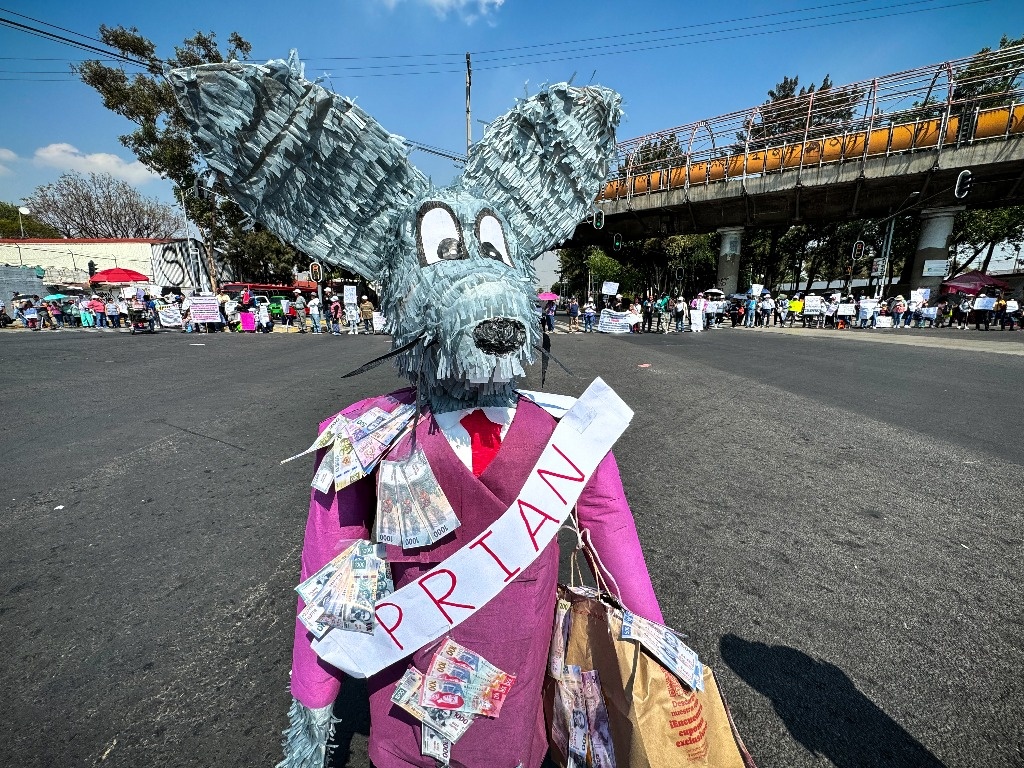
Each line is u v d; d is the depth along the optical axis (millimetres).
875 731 1693
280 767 964
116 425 5250
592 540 1008
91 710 1781
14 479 3809
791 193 20562
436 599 879
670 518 3141
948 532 2963
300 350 12156
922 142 17797
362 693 1902
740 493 3504
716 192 21516
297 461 4191
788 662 1988
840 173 19156
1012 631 2146
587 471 896
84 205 34312
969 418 5375
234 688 1878
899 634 2135
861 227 29203
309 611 890
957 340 13609
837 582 2490
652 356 10883
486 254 932
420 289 869
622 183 23750
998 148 16922
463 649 928
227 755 1616
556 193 1139
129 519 3172
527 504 868
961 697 1820
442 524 845
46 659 2012
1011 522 3082
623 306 23156
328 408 5988
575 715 1069
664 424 5203
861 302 20406
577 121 1109
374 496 957
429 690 923
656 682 966
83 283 25516
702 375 8180
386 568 921
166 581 2525
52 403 6211
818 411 5723
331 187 962
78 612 2295
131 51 20609
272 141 906
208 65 858
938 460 4121
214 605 2344
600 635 1022
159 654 2043
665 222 25141
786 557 2707
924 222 20594
